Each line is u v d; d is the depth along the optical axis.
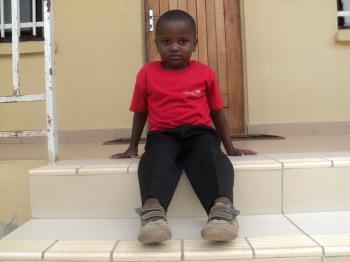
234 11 3.45
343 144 2.34
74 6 3.27
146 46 3.47
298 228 1.36
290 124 3.24
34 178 1.56
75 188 1.55
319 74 3.25
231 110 3.47
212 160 1.38
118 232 1.38
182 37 1.62
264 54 3.26
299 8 3.23
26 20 3.26
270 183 1.53
